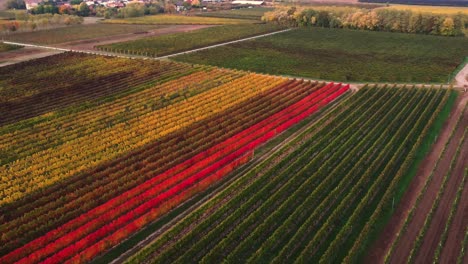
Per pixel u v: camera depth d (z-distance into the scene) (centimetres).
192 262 4659
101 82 11012
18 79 11369
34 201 5788
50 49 15388
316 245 4812
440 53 14725
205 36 18075
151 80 11081
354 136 7438
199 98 9600
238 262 4634
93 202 5600
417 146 7088
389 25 19075
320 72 12350
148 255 4722
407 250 4734
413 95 9956
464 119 8506
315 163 6669
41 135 7744
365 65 13175
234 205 5628
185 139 7600
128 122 8294
